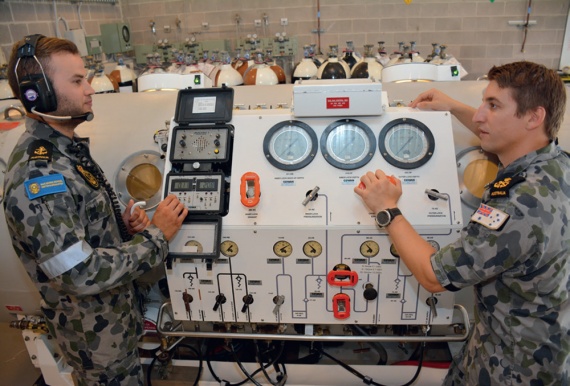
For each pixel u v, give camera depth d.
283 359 1.51
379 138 1.15
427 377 1.43
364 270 1.13
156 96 1.60
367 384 1.41
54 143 1.02
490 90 0.90
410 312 1.17
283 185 1.14
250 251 1.14
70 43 1.02
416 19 3.72
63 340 1.14
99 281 0.95
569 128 1.36
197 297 1.20
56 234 0.92
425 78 1.65
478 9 3.64
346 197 1.11
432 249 0.94
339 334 1.26
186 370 1.54
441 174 1.12
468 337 1.15
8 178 0.97
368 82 1.19
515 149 0.91
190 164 1.19
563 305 0.88
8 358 2.04
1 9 2.61
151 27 4.01
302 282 1.16
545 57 3.71
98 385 1.18
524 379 0.92
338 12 3.78
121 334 1.16
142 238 1.04
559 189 0.83
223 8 3.89
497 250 0.82
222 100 1.22
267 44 3.76
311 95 1.13
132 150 1.45
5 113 1.60
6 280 1.51
